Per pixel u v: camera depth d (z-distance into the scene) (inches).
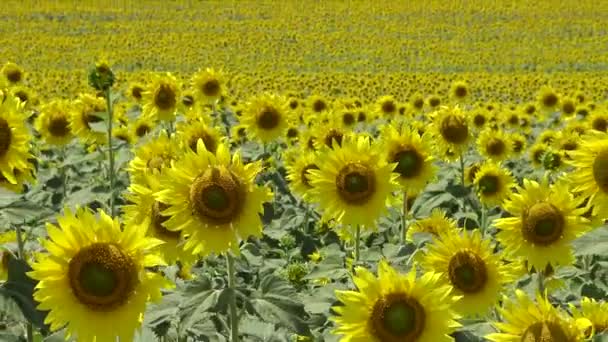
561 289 247.6
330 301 206.5
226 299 170.6
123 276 145.5
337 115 652.7
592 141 183.5
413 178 285.9
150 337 179.9
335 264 225.1
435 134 373.4
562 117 788.0
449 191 305.1
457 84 773.9
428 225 285.1
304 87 1298.0
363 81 1346.0
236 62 2087.8
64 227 145.6
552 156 408.2
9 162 183.3
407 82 1353.3
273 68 1971.0
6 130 182.7
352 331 160.7
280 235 340.8
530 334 153.6
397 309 158.1
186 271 238.7
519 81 1412.4
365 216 227.5
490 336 158.6
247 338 216.4
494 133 477.1
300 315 172.7
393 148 287.7
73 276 144.8
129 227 147.6
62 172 402.9
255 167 175.9
